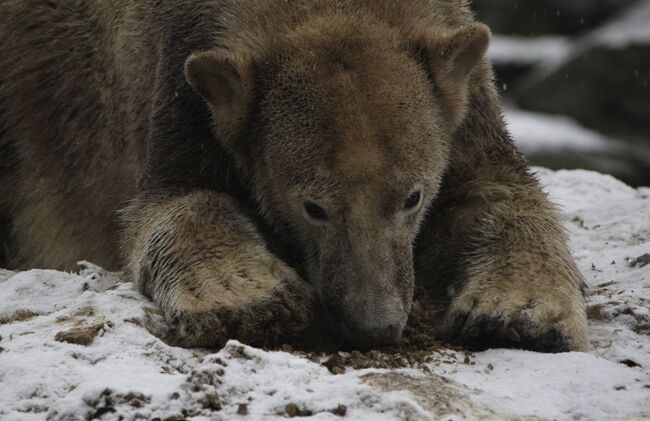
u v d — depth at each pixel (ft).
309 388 29.07
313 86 35.70
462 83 38.58
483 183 41.06
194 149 39.70
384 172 34.35
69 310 34.76
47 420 28.22
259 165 37.40
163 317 35.55
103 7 46.39
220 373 28.99
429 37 37.55
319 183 34.78
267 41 37.65
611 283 41.91
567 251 39.01
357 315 33.45
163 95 40.78
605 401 30.04
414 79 36.37
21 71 48.49
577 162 105.91
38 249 49.03
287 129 35.76
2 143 48.91
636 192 60.49
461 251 40.06
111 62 45.73
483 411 28.78
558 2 124.57
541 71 117.39
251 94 37.09
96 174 46.65
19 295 37.93
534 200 40.91
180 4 41.34
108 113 45.91
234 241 37.14
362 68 35.94
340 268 34.50
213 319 34.12
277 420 27.61
